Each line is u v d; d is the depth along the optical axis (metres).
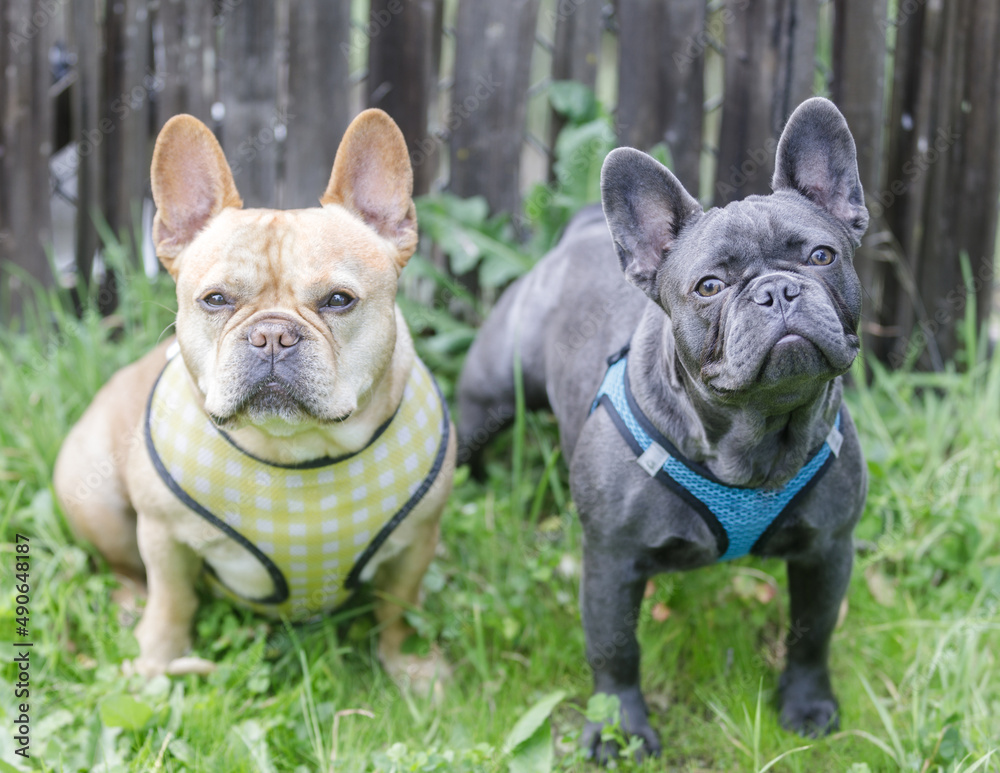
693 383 1.42
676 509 1.48
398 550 1.60
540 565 1.73
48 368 1.98
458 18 2.05
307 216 1.48
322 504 1.52
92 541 1.71
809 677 1.58
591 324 1.66
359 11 2.92
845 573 1.53
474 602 1.69
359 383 1.46
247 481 1.51
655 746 1.55
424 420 1.57
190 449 1.51
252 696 1.58
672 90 2.05
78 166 2.13
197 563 1.60
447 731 1.57
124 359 2.00
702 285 1.39
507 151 2.09
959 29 1.98
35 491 1.83
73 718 1.54
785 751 1.54
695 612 1.68
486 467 1.97
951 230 2.04
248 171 2.10
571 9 2.04
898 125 2.03
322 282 1.44
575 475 1.53
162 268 2.09
